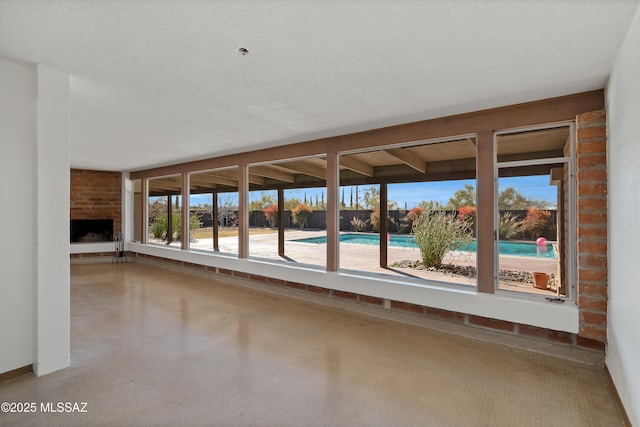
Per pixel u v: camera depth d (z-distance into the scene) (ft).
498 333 10.78
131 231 27.37
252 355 9.70
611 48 6.77
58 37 6.55
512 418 6.84
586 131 8.87
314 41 6.61
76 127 13.16
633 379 6.15
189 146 16.89
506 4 5.37
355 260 14.73
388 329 12.03
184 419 6.64
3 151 7.79
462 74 8.16
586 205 8.90
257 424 6.54
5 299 7.87
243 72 8.12
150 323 12.42
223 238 20.59
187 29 6.19
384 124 12.72
